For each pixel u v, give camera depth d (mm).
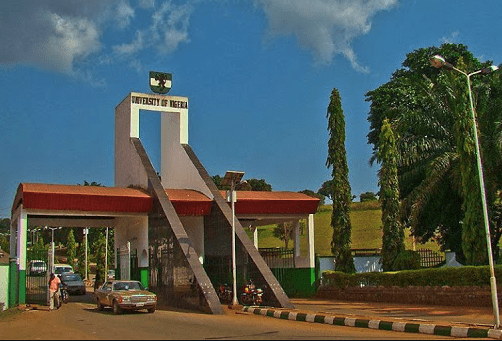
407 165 29922
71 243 66000
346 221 30266
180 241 23656
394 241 27578
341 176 30656
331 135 31078
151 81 31688
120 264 30922
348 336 13125
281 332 14039
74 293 36156
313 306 23969
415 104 34562
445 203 29422
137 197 26828
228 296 24953
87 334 13062
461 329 13742
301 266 31188
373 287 26312
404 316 18828
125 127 31719
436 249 52719
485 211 15516
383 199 28078
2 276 25219
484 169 24422
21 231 25219
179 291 23609
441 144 29000
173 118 33094
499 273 20922
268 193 30547
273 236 73000
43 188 25500
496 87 27453
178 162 32062
